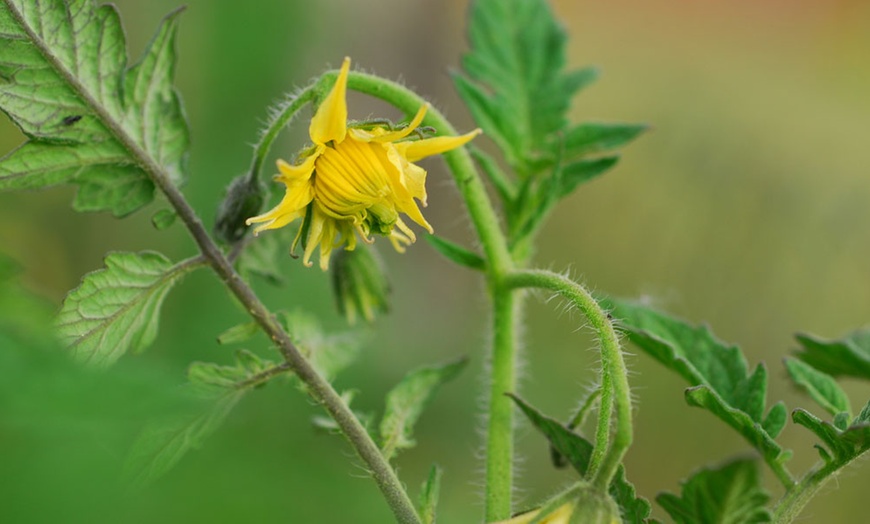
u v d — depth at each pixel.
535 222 0.42
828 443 0.38
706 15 1.26
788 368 0.41
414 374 0.40
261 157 0.40
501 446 0.40
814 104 1.10
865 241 0.90
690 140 0.99
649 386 0.83
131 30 0.63
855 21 1.23
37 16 0.38
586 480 0.36
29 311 0.34
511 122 0.45
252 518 0.33
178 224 0.55
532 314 0.86
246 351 0.38
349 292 0.44
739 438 0.81
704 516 0.36
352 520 0.35
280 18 0.63
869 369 0.41
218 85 0.61
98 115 0.39
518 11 0.46
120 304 0.38
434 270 0.86
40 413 0.31
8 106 0.38
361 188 0.38
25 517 0.30
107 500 0.31
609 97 1.18
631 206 0.96
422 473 0.57
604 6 1.27
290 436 0.40
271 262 0.42
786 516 0.38
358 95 0.81
